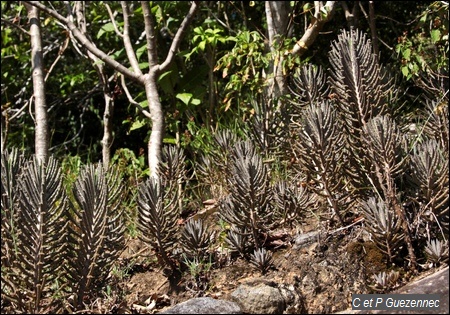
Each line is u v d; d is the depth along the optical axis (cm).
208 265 380
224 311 325
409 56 520
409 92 579
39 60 582
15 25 600
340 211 387
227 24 647
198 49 624
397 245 358
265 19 682
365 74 402
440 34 509
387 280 345
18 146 701
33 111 706
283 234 395
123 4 596
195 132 582
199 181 501
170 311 329
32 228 332
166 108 632
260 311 336
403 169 372
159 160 504
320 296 356
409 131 445
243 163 376
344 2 621
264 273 373
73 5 701
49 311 341
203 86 642
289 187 405
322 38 661
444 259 350
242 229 386
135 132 716
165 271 387
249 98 543
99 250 351
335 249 372
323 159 374
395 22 661
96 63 610
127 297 379
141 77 550
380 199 365
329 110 379
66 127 757
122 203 444
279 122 467
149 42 551
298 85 448
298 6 654
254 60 560
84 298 354
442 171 356
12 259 335
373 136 364
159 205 371
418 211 368
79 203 348
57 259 343
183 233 383
